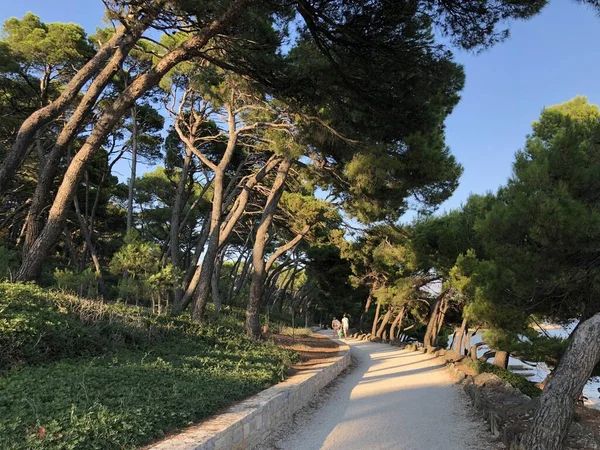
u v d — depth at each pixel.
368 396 10.99
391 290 27.83
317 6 8.56
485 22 8.17
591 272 7.63
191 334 11.75
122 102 9.51
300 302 55.62
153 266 14.34
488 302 10.01
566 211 6.95
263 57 9.78
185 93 19.20
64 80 20.42
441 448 6.74
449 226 17.28
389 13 8.55
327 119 11.56
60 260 32.38
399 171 12.00
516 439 6.17
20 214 27.81
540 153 8.02
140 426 4.70
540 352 10.10
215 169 16.34
